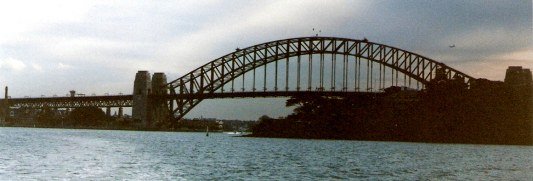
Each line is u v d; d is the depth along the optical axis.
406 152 104.50
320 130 185.88
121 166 64.62
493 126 162.88
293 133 190.12
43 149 94.12
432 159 85.12
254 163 72.94
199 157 82.62
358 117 182.12
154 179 53.25
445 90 176.62
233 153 94.19
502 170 67.56
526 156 96.69
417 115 173.12
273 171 62.56
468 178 58.03
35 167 61.22
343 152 101.69
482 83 177.12
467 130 164.00
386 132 173.62
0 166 61.41
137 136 184.12
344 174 60.53
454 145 144.62
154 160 74.88
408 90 197.62
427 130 167.62
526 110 164.88
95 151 91.31
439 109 171.75
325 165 71.44
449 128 165.75
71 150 92.62
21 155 78.25
